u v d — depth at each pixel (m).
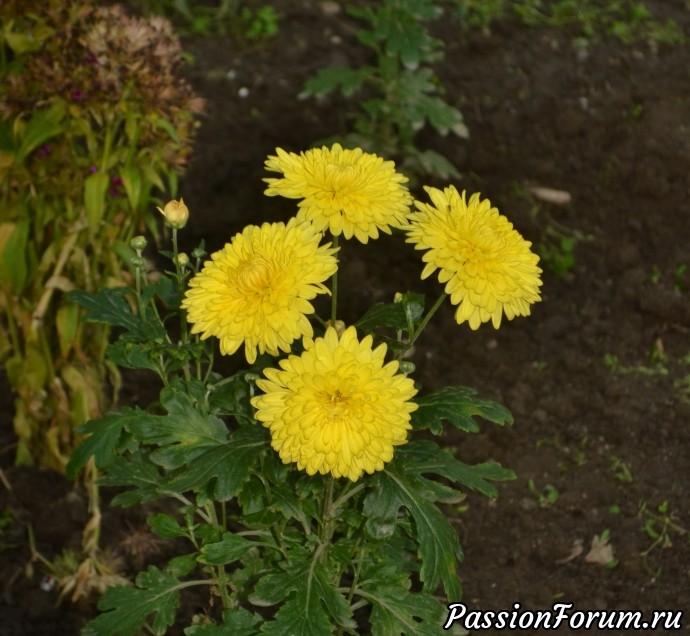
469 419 0.88
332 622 0.95
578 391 1.28
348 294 1.33
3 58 1.06
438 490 0.91
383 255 1.38
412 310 0.88
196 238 1.37
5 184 1.08
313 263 0.82
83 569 1.11
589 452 1.24
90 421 0.92
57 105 1.03
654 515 1.18
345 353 0.81
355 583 0.93
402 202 0.85
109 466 0.98
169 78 1.04
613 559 1.15
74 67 1.01
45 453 1.18
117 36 1.02
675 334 1.34
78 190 1.06
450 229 0.84
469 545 1.17
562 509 1.19
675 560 1.15
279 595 0.88
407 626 0.91
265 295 0.81
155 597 0.95
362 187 0.84
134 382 1.25
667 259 1.40
